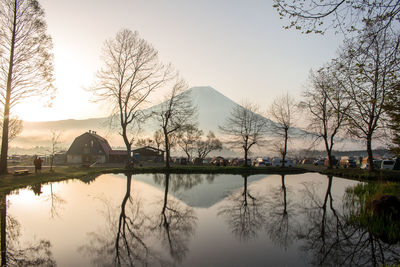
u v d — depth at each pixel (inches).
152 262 362.3
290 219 593.3
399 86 420.5
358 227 532.7
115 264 353.4
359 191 895.1
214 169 1811.0
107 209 650.2
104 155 3149.6
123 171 1676.9
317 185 1191.6
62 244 421.1
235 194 922.1
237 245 430.6
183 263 359.6
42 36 1198.9
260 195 905.5
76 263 355.9
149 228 513.7
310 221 575.8
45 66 1220.5
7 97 1138.7
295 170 2001.7
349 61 394.9
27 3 1170.0
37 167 1256.2
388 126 755.4
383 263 368.5
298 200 816.9
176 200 791.7
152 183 1184.8
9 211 618.2
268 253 399.9
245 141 2228.1
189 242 442.0
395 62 367.6
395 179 1298.0
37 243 423.2
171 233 486.9
